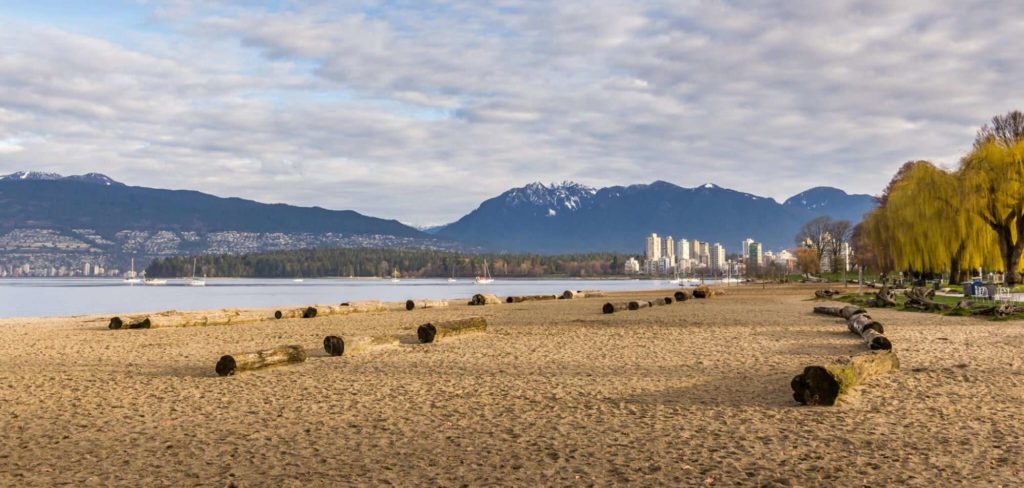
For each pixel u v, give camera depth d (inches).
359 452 422.9
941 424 463.8
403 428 483.8
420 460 403.9
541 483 358.0
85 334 1291.8
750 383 636.7
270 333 1259.8
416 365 791.7
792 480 354.0
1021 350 818.2
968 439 424.8
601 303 2287.2
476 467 387.5
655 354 856.9
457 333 1087.6
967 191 2047.2
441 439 451.5
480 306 2183.8
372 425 494.3
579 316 1577.3
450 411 538.3
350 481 366.3
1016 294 1688.0
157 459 413.4
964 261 2222.0
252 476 377.4
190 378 722.8
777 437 438.9
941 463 377.4
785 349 880.9
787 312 1595.7
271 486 359.6
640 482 356.5
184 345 1064.8
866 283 3887.8
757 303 2078.0
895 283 3122.5
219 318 1529.3
